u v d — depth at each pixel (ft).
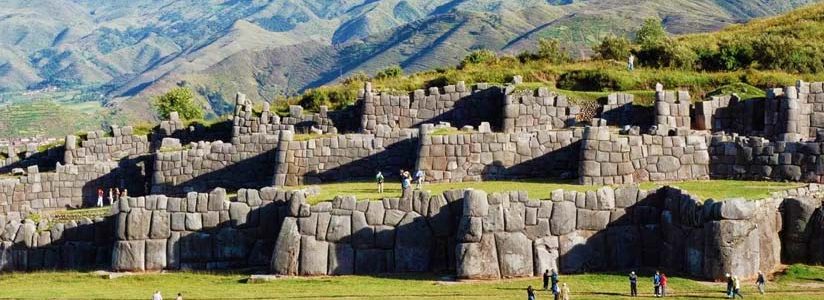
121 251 200.85
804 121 224.53
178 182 249.14
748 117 228.84
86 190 262.06
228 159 248.52
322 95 314.55
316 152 234.17
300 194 189.26
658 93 233.76
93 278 196.44
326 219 187.11
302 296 167.53
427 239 184.65
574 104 251.39
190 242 200.23
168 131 284.82
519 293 164.45
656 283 158.71
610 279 171.94
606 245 180.34
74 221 215.31
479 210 177.27
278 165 233.96
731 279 154.30
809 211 172.65
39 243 214.48
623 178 203.92
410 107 261.44
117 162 264.72
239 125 268.41
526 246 177.47
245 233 199.93
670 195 178.81
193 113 378.94
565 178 212.43
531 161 217.77
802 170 196.54
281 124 269.03
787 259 173.47
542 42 349.20
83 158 281.33
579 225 180.55
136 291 181.16
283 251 186.80
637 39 393.29
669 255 176.35
